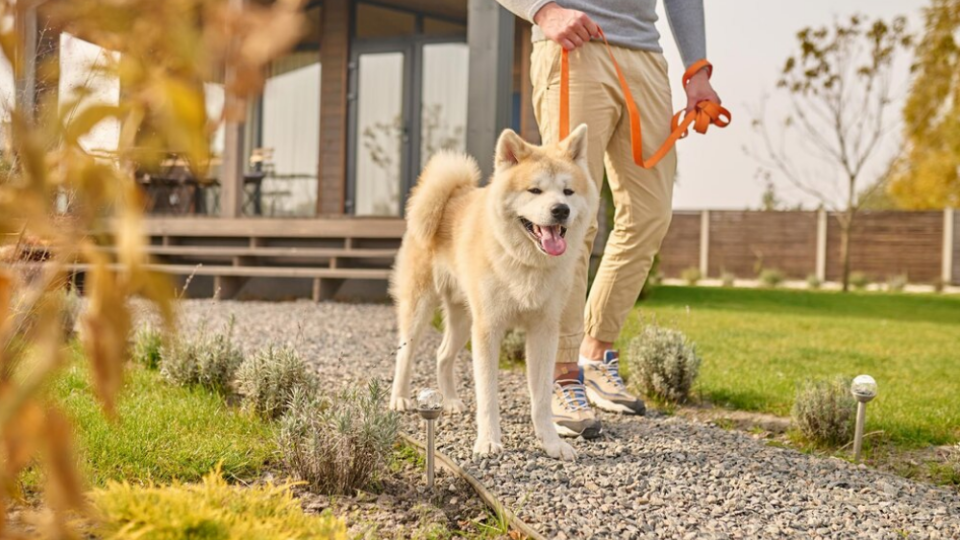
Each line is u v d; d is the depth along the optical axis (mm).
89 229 1097
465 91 12266
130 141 1044
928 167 23375
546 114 3738
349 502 2629
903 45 18250
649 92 3744
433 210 3840
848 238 18234
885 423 3963
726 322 9227
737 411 4414
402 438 3338
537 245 3143
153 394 3738
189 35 922
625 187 3842
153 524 1665
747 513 2629
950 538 2465
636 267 3951
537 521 2457
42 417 1087
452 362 4051
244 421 3408
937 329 9164
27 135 1030
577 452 3258
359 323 7438
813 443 3764
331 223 9695
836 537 2439
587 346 4242
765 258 20828
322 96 12562
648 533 2402
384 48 12453
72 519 1814
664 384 4539
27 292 1512
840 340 7766
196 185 11062
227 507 1889
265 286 10156
